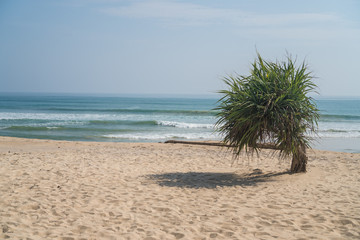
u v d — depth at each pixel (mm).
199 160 10688
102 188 6539
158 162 10109
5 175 7508
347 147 17594
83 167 8789
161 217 4891
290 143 7301
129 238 4098
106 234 4215
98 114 43969
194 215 4992
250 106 7164
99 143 16234
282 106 7121
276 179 7527
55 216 4926
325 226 4453
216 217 4875
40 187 6539
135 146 15156
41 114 42500
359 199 5746
